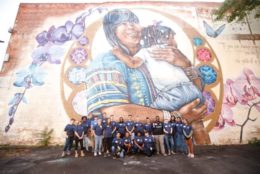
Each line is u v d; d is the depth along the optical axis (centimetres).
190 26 1627
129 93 1406
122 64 1477
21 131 1312
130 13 1636
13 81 1422
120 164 919
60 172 826
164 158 1012
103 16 1617
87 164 920
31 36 1549
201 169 849
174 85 1445
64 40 1540
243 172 816
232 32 1623
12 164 948
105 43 1537
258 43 1600
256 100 1438
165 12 1659
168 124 1126
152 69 1478
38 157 1054
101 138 1097
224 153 1111
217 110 1402
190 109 1393
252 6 1356
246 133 1355
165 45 1555
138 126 1145
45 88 1405
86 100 1385
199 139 1330
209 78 1480
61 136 1313
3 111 1349
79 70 1455
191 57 1535
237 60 1541
